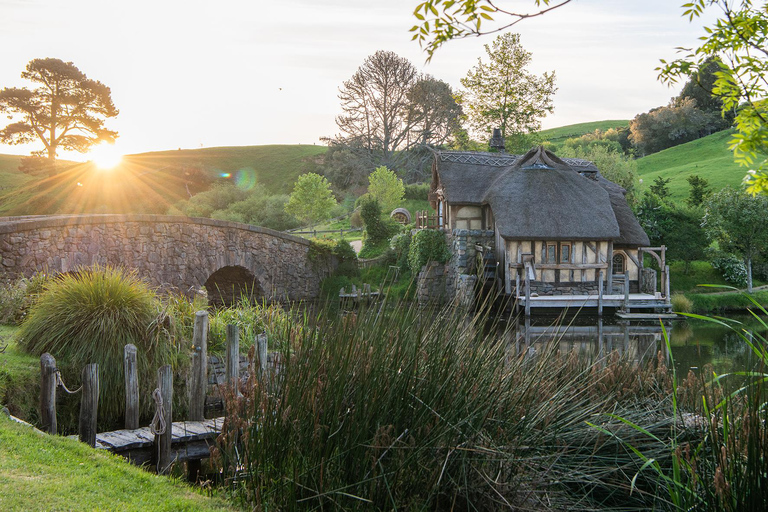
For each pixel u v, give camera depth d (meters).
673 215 32.19
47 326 8.27
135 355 6.96
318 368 4.37
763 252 29.11
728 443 3.64
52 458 4.59
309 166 74.12
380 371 4.34
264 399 4.37
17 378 7.25
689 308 24.66
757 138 4.43
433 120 60.44
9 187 56.81
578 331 19.91
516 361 5.24
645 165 68.25
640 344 17.02
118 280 8.85
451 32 4.10
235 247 23.00
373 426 4.20
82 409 6.04
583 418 5.16
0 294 10.95
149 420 8.21
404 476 4.11
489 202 26.67
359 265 29.89
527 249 25.55
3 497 3.70
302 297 26.62
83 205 50.22
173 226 19.42
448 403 4.38
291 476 4.06
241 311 11.27
